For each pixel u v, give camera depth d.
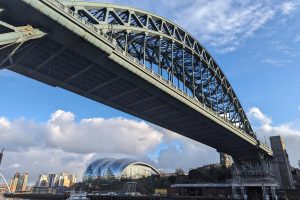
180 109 69.38
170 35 66.69
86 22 43.81
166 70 75.69
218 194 98.69
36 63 48.44
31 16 37.47
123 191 168.00
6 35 34.94
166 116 74.69
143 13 58.34
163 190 130.62
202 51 83.56
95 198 130.75
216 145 108.12
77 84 56.12
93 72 52.25
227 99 98.00
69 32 41.06
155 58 70.31
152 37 62.06
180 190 111.56
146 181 179.88
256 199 88.38
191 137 95.44
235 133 92.12
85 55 46.06
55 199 151.00
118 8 52.12
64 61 48.69
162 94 61.19
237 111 105.06
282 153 129.12
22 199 171.25
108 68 50.12
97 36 44.06
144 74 54.72
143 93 61.09
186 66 83.50
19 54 42.50
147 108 69.12
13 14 36.78
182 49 72.12
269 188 88.88
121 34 55.12
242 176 98.94
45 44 43.72
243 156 119.56
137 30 55.22
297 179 139.50
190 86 86.69
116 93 61.06
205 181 138.25
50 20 38.69
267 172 97.12
